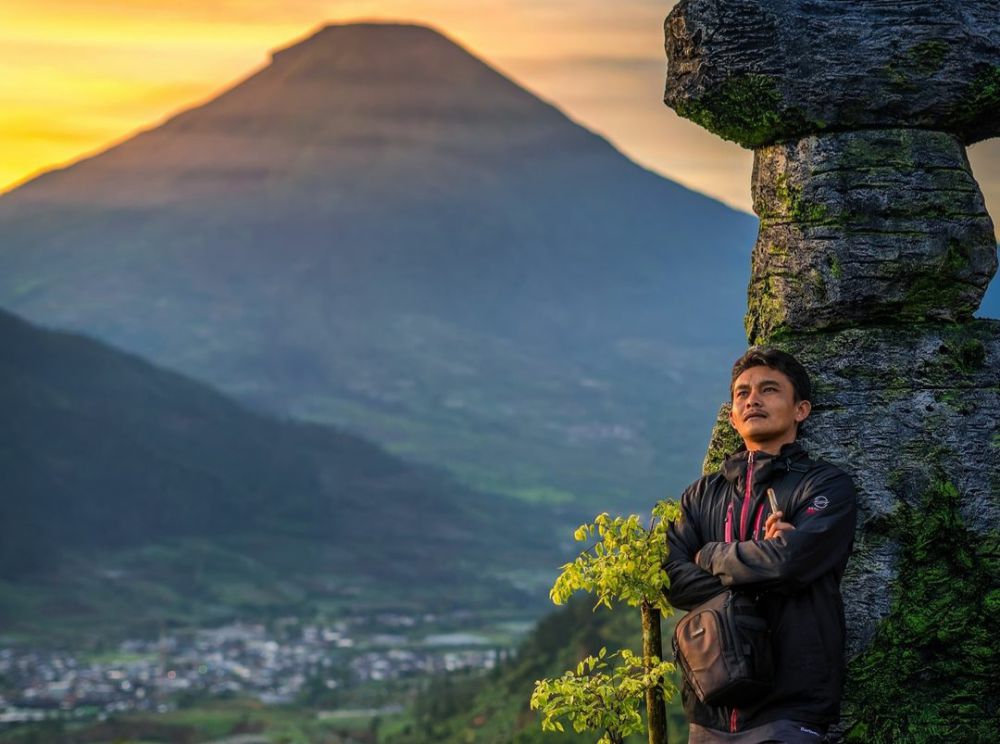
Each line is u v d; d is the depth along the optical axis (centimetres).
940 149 456
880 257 452
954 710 436
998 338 457
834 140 457
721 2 461
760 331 476
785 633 384
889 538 443
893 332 455
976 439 446
